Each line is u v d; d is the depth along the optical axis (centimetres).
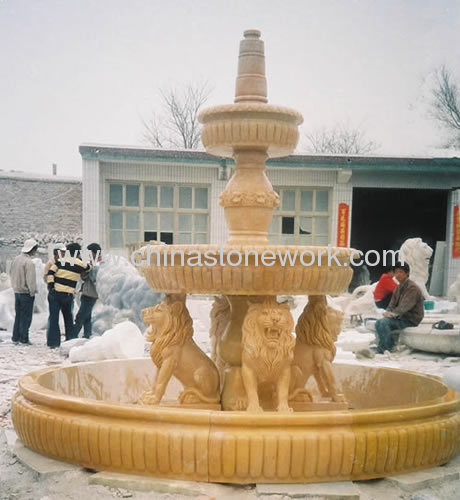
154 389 311
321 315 330
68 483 246
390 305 713
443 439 262
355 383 390
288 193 473
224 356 331
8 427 348
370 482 252
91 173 544
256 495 233
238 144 320
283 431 239
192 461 238
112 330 623
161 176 533
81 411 259
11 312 910
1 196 646
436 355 688
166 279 295
